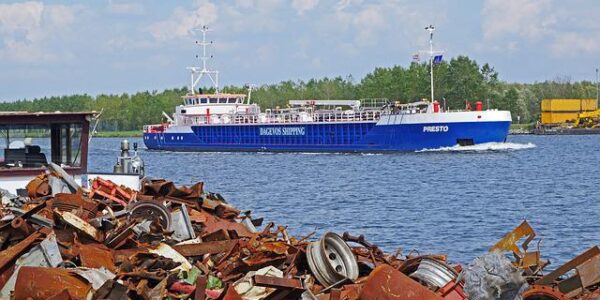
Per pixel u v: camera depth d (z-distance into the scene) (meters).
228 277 26.16
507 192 97.69
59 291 22.67
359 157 170.50
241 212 37.72
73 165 40.38
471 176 122.56
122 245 27.20
